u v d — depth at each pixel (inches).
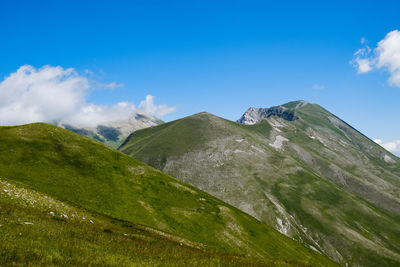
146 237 1368.1
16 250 548.4
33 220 887.1
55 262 548.1
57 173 2426.2
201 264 858.8
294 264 1438.2
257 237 2947.8
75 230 919.0
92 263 595.5
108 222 1691.7
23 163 2365.9
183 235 2361.0
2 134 2753.4
